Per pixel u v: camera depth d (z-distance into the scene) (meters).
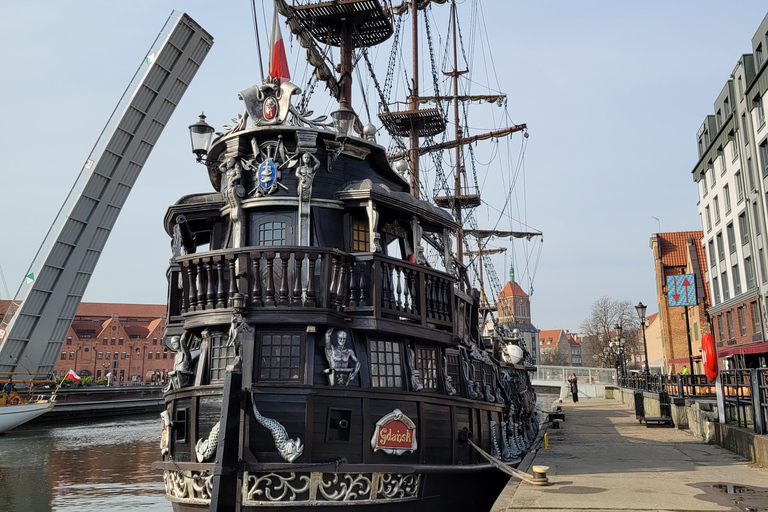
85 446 34.22
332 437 11.75
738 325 48.78
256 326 12.16
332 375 12.03
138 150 50.03
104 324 133.12
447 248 16.52
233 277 12.45
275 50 15.81
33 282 48.09
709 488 10.67
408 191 17.23
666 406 24.83
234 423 11.08
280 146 13.77
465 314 18.08
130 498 19.08
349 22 22.59
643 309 37.53
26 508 17.55
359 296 12.82
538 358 174.38
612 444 17.91
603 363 94.25
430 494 13.09
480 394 16.98
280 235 13.62
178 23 47.66
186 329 13.11
